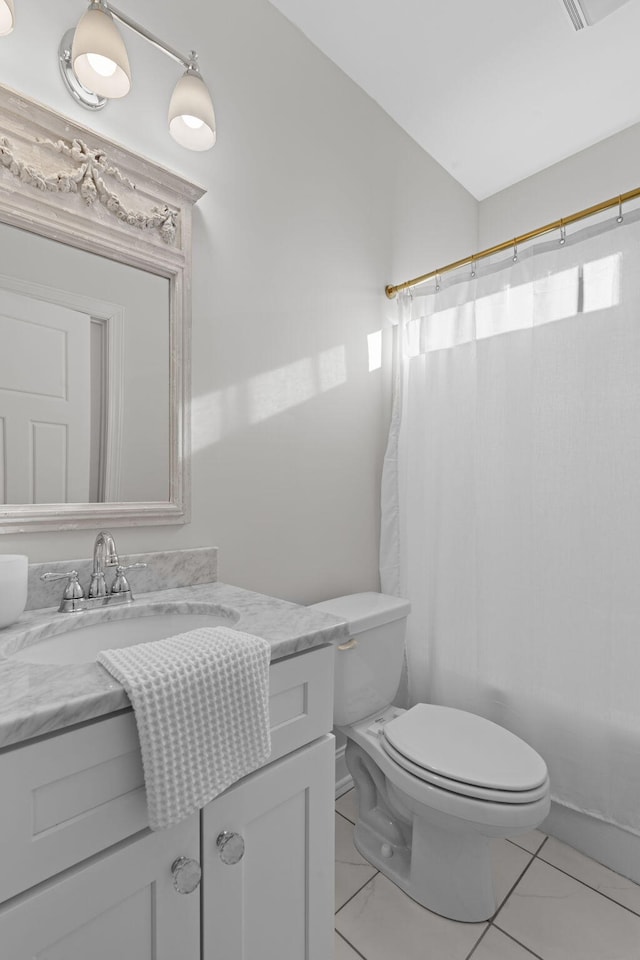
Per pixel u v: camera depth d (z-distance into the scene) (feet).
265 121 5.10
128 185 3.91
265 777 2.68
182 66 4.38
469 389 5.71
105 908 2.09
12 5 2.98
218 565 4.60
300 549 5.39
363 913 4.20
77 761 2.00
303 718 2.92
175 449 4.21
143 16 4.12
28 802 1.87
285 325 5.24
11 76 3.40
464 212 8.32
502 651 5.42
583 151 7.47
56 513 3.51
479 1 5.14
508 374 5.38
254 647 2.48
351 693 4.77
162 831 2.26
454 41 5.62
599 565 4.75
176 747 2.14
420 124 6.91
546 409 5.10
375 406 6.38
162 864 2.26
